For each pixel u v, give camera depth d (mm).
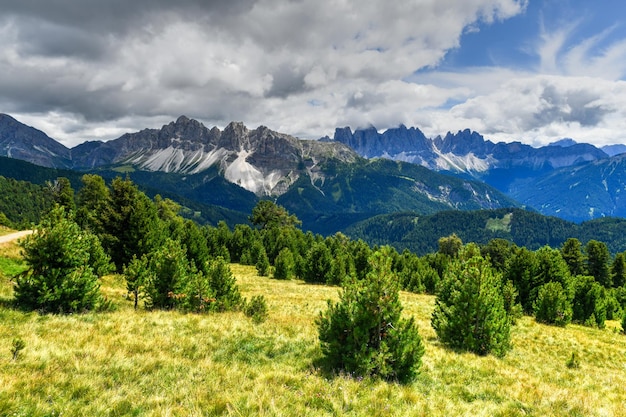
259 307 21438
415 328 11984
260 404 8242
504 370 14328
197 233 43656
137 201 34938
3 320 13125
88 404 7703
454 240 104688
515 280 40844
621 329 34062
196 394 8719
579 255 72188
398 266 66125
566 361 18906
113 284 28844
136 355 11203
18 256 28812
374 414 8594
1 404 6871
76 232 17359
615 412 10781
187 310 20172
